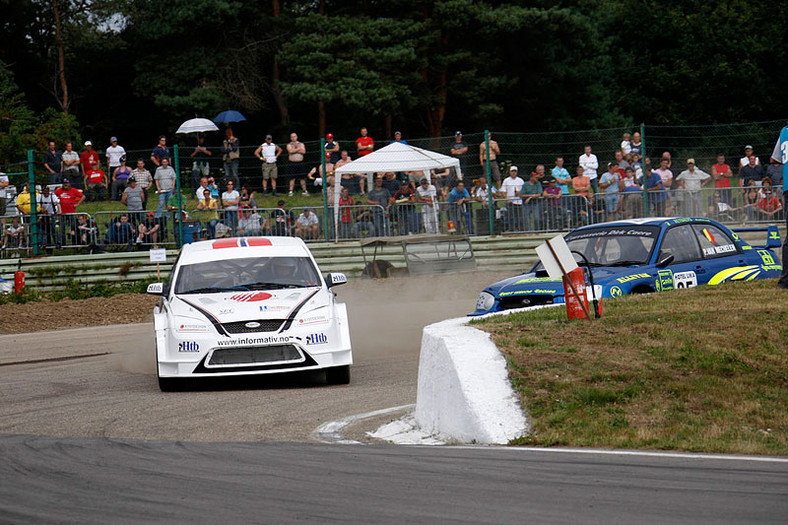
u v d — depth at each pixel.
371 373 19.92
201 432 13.84
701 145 48.03
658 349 14.62
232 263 20.09
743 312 16.39
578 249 22.27
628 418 12.83
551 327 15.56
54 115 69.06
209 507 9.24
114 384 19.42
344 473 10.59
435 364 13.73
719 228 23.16
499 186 43.72
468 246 39.81
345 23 72.12
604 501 9.20
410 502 9.27
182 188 42.44
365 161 40.91
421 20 75.69
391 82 71.88
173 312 18.41
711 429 12.40
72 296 37.62
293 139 44.00
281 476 10.50
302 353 17.91
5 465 11.41
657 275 20.91
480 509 8.97
